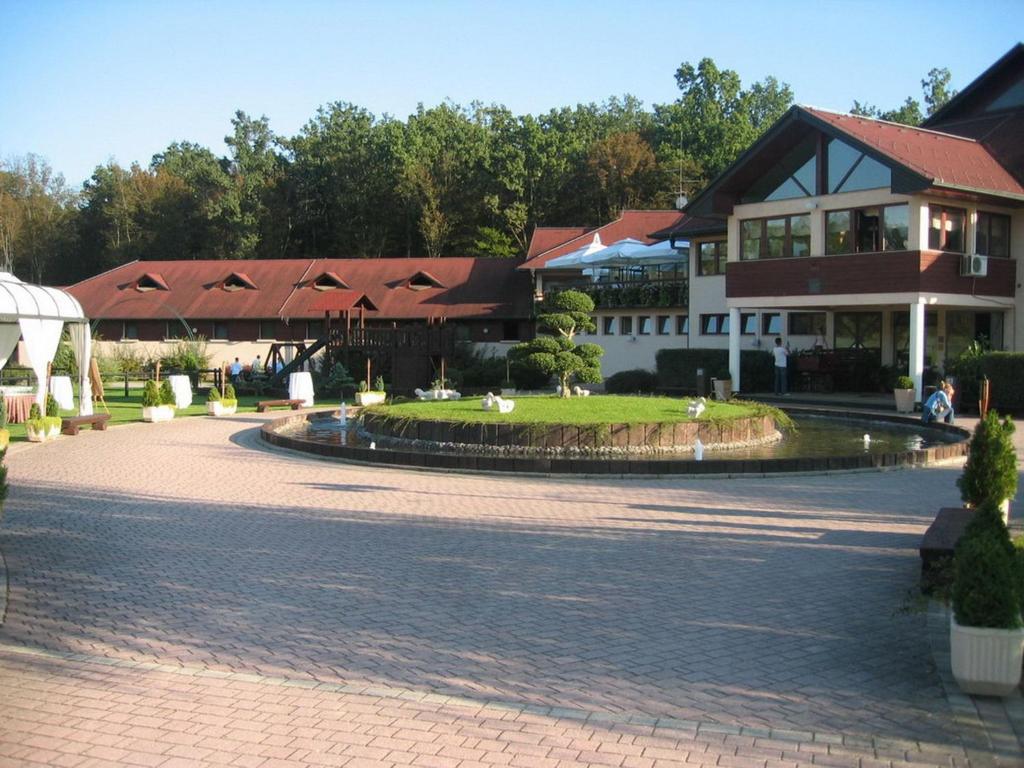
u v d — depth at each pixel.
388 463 16.73
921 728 5.19
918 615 7.29
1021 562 6.34
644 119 88.12
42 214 84.31
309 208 75.00
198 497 13.38
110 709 5.55
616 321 41.19
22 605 7.79
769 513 11.84
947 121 34.19
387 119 79.06
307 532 10.80
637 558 9.36
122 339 52.53
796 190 29.31
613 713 5.44
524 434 18.31
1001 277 28.09
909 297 26.03
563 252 45.88
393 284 52.25
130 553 9.73
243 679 6.04
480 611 7.54
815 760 4.82
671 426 18.42
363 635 6.94
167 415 26.83
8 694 5.80
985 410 14.29
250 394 39.00
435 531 10.80
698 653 6.48
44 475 15.73
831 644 6.64
